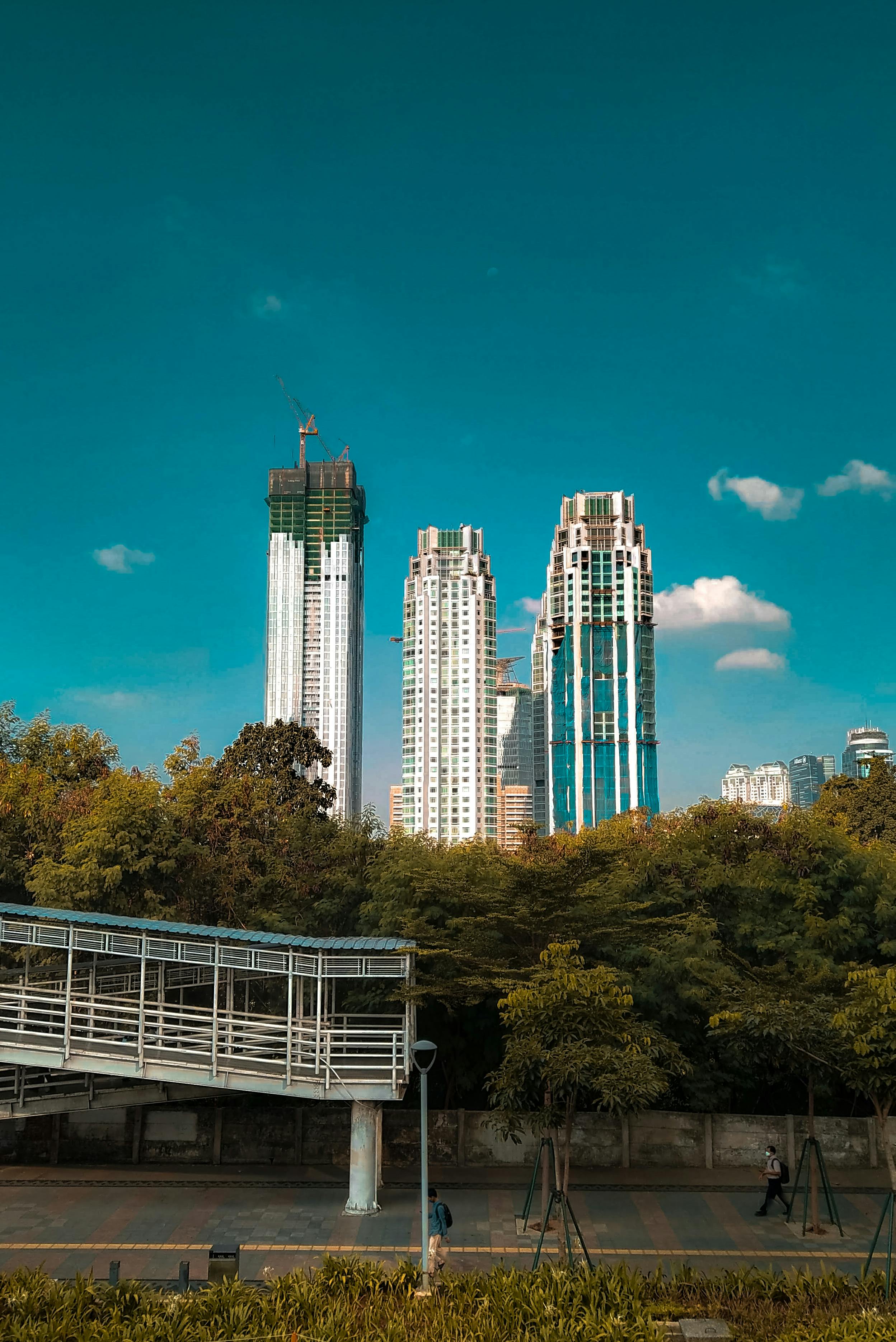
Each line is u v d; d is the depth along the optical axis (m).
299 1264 21.59
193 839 39.94
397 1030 26.17
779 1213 25.53
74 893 33.75
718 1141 30.11
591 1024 21.08
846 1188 27.89
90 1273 19.83
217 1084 25.38
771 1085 33.78
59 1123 29.69
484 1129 29.91
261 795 44.91
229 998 26.83
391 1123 29.80
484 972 27.03
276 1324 16.78
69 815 39.06
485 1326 16.81
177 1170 28.91
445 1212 22.27
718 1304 18.36
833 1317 17.41
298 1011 27.48
